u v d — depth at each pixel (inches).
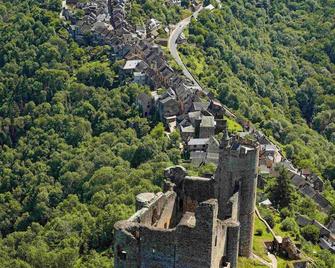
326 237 7490.2
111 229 6496.1
